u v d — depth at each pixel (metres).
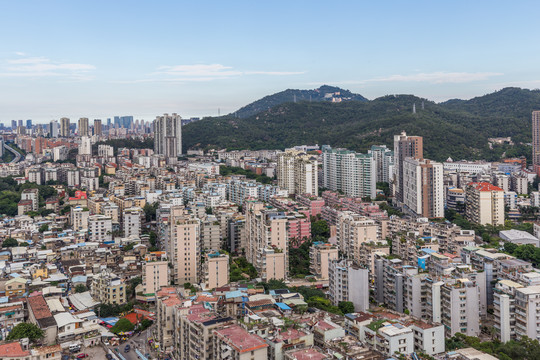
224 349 199.62
